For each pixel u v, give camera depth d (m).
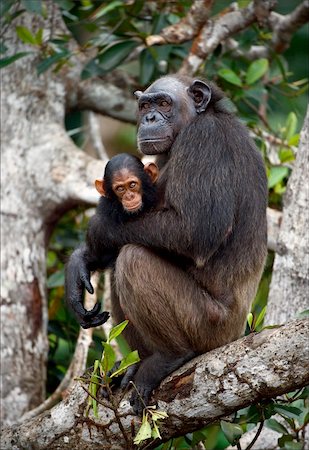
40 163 17.00
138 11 17.14
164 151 12.33
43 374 16.75
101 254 12.09
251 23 16.39
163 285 11.38
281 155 16.34
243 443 13.31
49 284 16.67
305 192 13.06
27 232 16.94
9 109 17.39
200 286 11.69
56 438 11.62
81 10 18.06
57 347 17.70
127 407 11.02
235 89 16.97
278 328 10.12
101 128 26.42
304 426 11.30
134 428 10.98
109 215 11.87
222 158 11.68
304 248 12.96
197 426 10.72
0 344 16.53
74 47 17.95
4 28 17.59
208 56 16.58
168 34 16.16
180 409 10.64
